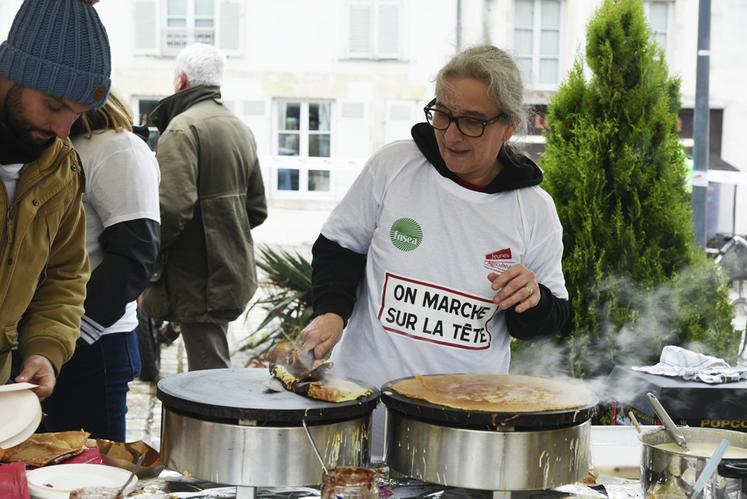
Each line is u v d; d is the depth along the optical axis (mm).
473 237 2100
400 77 13234
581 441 1660
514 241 2109
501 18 13000
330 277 2133
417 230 2104
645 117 3811
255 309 8203
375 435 2150
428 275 2100
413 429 1648
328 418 1585
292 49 13164
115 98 2531
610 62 3779
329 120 13367
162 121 4090
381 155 2168
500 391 1748
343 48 13180
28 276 2016
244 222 4043
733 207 12211
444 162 2092
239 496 1603
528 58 13094
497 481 1594
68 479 1661
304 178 13297
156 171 2600
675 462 1609
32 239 2010
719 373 2520
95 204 2451
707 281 3857
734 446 1782
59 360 2061
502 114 1975
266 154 13320
